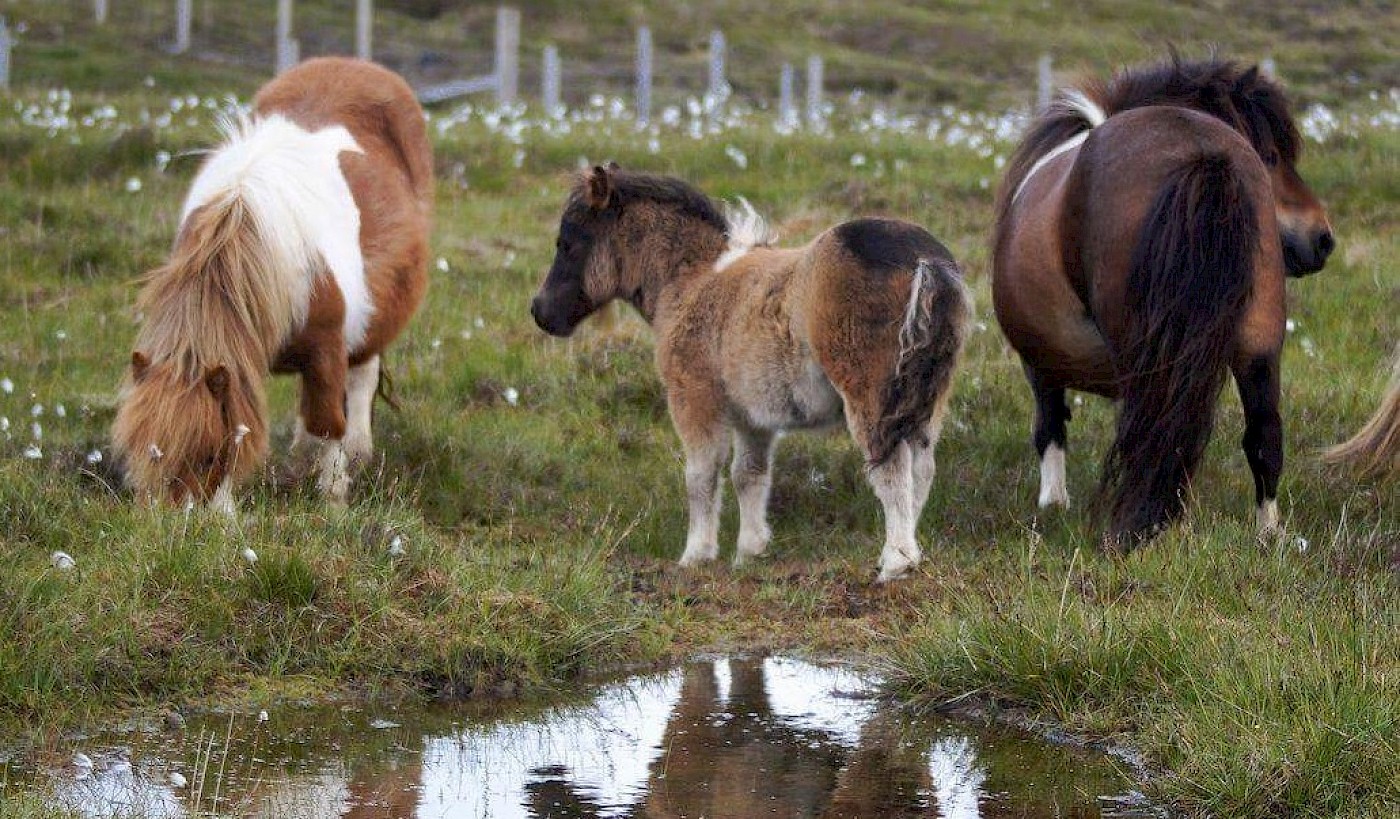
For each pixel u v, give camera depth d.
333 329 9.88
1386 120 21.55
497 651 7.96
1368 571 8.60
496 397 12.80
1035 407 11.47
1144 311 8.41
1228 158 8.40
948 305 8.67
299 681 7.73
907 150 20.61
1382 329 14.06
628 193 10.32
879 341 8.77
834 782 6.61
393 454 11.22
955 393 12.56
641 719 7.45
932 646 7.81
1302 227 10.75
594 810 6.28
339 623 8.02
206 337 8.77
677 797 6.44
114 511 9.12
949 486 10.94
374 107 11.94
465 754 6.95
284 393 12.89
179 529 8.22
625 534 9.55
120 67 35.34
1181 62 10.79
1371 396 12.12
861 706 7.62
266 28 43.00
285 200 9.50
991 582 8.62
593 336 14.09
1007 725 7.29
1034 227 9.50
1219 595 8.12
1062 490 10.73
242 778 6.57
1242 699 6.61
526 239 17.38
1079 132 10.46
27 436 10.73
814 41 47.88
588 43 45.34
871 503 10.83
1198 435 8.38
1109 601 8.12
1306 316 14.55
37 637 7.31
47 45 36.91
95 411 11.70
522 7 48.72
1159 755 6.62
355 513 9.04
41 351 13.17
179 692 7.44
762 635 8.70
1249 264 8.32
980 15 51.91
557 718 7.46
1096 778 6.61
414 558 8.63
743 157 19.25
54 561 7.97
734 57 44.69
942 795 6.45
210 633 7.75
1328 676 6.55
